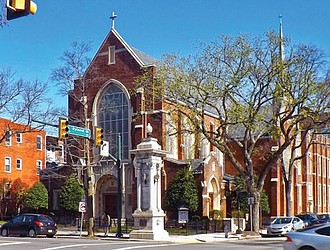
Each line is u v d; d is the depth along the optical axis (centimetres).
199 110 4347
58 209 5831
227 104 5159
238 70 4056
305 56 4259
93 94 5784
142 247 2745
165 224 5084
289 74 4038
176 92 4181
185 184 5100
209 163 5394
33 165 7394
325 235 1872
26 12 1185
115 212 5588
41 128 5853
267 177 6253
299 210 6950
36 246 2714
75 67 5338
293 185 6812
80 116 5672
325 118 4369
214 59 4100
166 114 5231
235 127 4769
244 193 5506
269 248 2709
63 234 4212
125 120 5597
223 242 3469
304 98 4059
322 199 7900
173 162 5359
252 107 4094
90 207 4172
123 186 5491
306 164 7106
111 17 5834
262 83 4066
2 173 6900
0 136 6844
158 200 3762
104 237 3847
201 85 4100
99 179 5609
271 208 6144
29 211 6134
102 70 5784
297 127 4619
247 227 4397
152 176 3734
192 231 4581
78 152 5547
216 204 5538
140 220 3712
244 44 4050
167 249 2606
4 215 6644
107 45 5800
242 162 6450
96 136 3397
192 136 5906
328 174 8331
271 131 4319
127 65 5653
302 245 1881
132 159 5462
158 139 5366
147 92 4881
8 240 3234
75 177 5503
